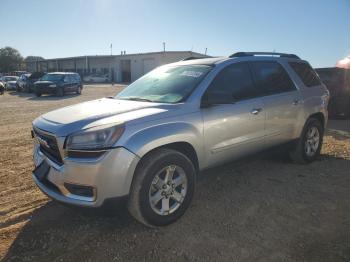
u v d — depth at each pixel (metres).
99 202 3.41
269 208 4.34
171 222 3.89
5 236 3.72
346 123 11.20
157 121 3.75
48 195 3.68
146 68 59.62
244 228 3.84
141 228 3.85
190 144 4.02
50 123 3.78
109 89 35.28
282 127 5.35
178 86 4.44
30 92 29.11
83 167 3.37
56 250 3.46
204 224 3.93
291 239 3.61
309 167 5.97
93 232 3.79
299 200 4.58
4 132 9.77
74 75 27.12
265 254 3.36
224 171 5.70
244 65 4.96
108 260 3.30
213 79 4.45
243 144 4.70
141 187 3.58
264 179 5.36
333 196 4.72
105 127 3.43
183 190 3.97
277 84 5.42
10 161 6.57
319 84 6.38
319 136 6.27
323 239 3.61
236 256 3.33
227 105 4.46
